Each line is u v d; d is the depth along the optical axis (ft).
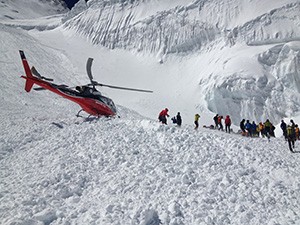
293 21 209.77
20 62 132.26
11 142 40.42
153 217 22.30
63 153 35.32
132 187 26.73
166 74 219.41
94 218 21.47
